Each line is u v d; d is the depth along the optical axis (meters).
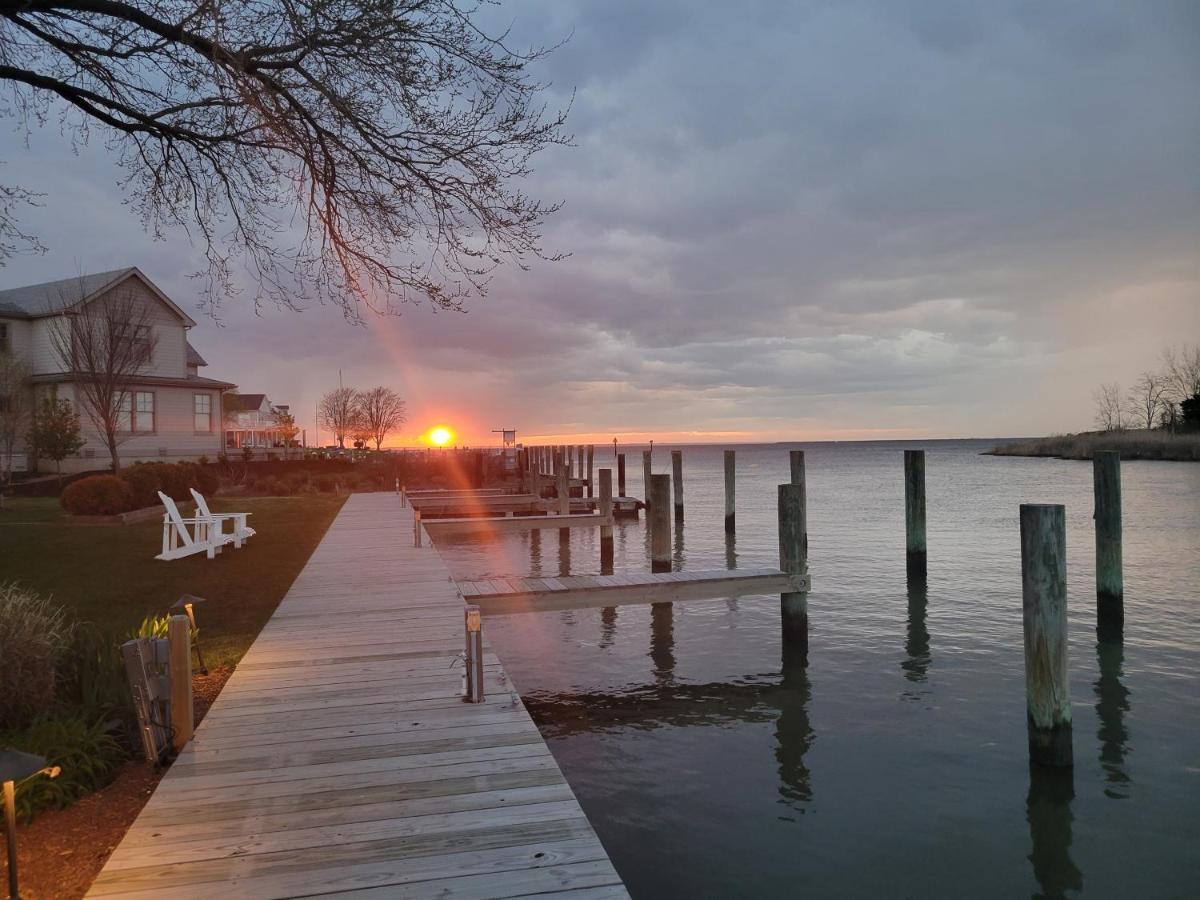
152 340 29.91
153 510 20.86
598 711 9.11
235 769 4.98
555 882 3.65
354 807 4.44
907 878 5.54
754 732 8.35
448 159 7.47
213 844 4.01
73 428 27.72
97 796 4.88
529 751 5.27
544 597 10.52
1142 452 64.00
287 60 6.90
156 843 4.02
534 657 11.32
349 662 7.50
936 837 6.09
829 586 15.84
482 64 7.12
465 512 27.19
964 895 5.34
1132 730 8.13
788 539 11.16
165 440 33.72
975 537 22.80
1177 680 9.66
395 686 6.73
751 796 6.83
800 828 6.25
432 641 8.31
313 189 7.56
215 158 7.86
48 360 30.84
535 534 27.30
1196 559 17.69
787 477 61.97
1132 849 5.89
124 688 6.48
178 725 5.37
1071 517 26.06
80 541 15.56
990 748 7.76
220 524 15.23
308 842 4.03
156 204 8.24
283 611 9.80
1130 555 18.31
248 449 40.41
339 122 7.20
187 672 5.43
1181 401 73.56
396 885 3.63
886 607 13.95
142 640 5.25
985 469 58.41
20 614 6.00
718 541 24.22
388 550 15.44
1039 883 5.46
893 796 6.79
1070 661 10.49
